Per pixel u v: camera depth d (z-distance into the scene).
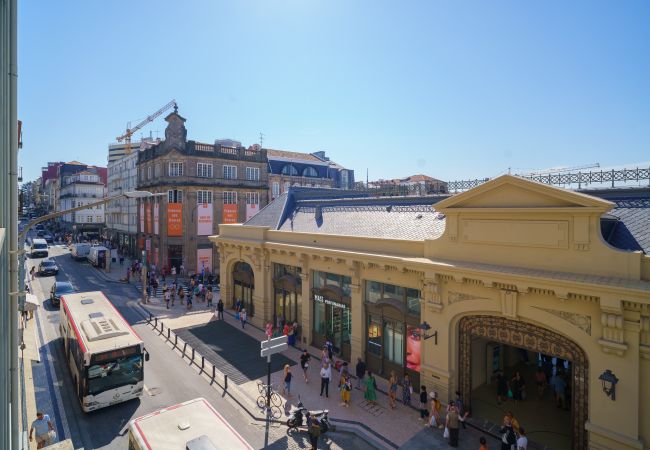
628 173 14.31
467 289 14.93
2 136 7.06
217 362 20.86
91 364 14.98
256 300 27.06
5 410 6.88
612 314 11.28
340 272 20.72
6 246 7.54
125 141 96.81
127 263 53.12
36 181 155.62
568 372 18.06
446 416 14.70
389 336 18.69
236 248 29.08
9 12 8.30
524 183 13.27
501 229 14.16
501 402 16.52
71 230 88.75
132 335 16.58
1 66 6.91
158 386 17.88
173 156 44.75
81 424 14.70
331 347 20.55
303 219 26.55
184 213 44.91
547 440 13.81
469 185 18.80
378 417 15.61
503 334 14.27
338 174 67.88
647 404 10.95
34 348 21.64
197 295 34.53
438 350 15.91
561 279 12.02
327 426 13.84
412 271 16.91
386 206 22.59
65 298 21.14
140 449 9.27
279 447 13.84
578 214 12.24
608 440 11.46
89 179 89.25
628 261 11.32
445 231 16.02
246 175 50.03
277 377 19.16
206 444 8.95
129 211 60.56
